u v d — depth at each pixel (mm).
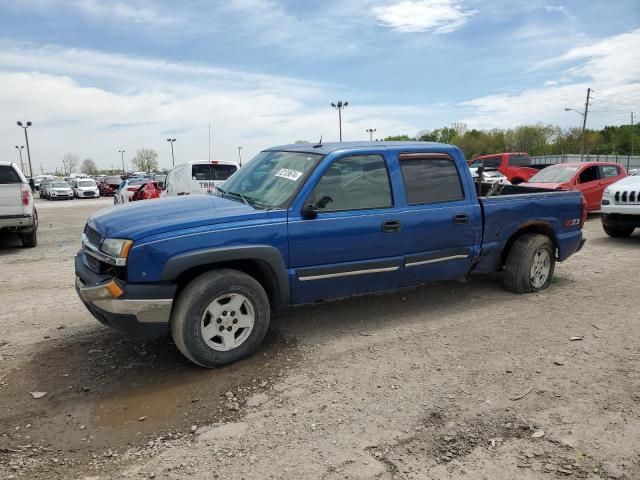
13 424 3248
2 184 10078
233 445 2973
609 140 81188
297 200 4309
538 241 5852
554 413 3248
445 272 5230
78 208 25469
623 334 4641
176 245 3779
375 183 4734
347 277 4566
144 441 3045
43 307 5789
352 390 3609
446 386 3643
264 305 4152
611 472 2658
